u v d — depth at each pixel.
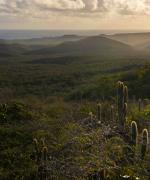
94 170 7.12
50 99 34.06
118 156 7.66
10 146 12.59
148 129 11.13
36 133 12.99
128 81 33.09
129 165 7.55
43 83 58.41
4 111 17.58
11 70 86.25
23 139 13.17
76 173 7.12
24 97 39.78
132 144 8.35
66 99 34.31
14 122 16.17
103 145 7.83
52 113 19.11
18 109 18.09
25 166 10.07
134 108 15.56
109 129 8.87
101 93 30.52
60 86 53.97
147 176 7.21
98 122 10.05
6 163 10.71
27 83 58.00
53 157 7.93
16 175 9.41
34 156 10.63
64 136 10.29
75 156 7.70
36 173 8.72
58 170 7.35
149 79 31.70
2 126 15.32
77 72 74.00
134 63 77.62
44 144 9.55
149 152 8.16
